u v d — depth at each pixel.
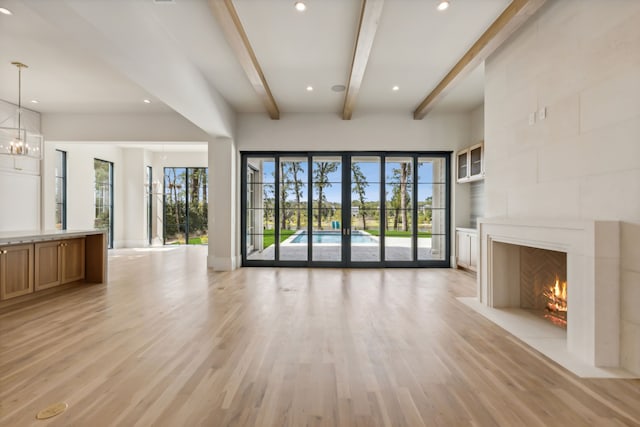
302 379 2.12
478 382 2.09
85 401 1.86
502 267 3.78
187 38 3.73
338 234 6.60
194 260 7.60
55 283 4.43
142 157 10.59
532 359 2.42
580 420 1.70
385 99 5.78
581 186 2.58
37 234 4.15
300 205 6.65
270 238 6.68
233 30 3.26
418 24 3.44
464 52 4.05
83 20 2.43
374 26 3.13
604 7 2.36
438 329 3.06
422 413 1.76
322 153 6.58
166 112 6.61
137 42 3.05
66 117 6.68
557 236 2.65
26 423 1.65
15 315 3.44
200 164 11.43
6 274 3.74
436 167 6.62
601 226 2.25
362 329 3.05
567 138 2.73
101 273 5.03
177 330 3.02
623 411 1.78
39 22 3.47
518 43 3.39
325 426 1.65
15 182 6.18
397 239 6.58
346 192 6.59
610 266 2.24
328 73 4.65
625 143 2.21
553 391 1.98
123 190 10.55
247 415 1.73
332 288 4.73
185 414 1.74
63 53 4.16
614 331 2.27
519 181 3.39
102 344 2.68
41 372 2.20
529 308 3.74
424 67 4.48
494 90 3.87
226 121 5.86
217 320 3.30
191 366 2.29
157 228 11.43
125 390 1.98
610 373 2.19
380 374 2.20
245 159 6.63
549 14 2.93
